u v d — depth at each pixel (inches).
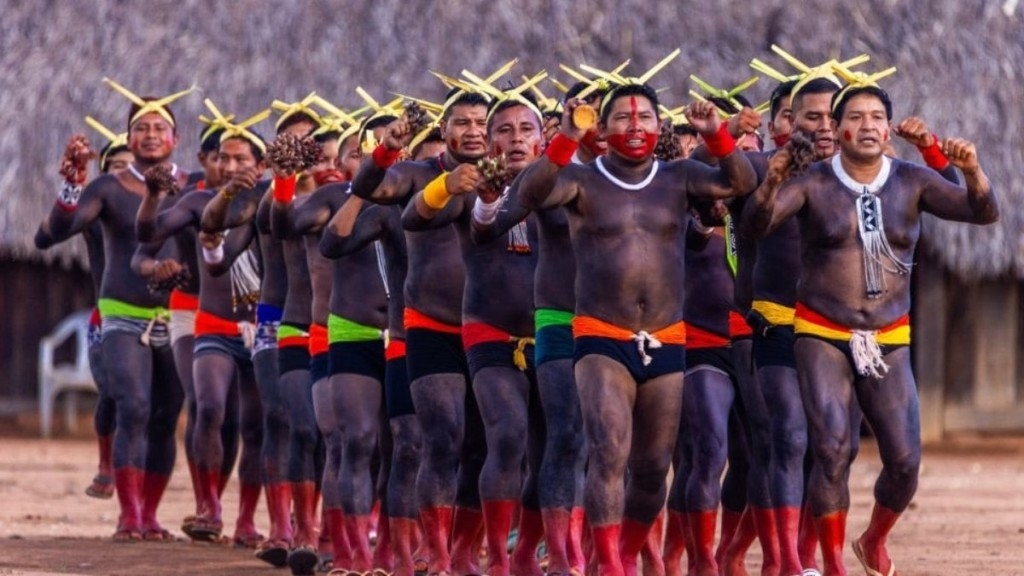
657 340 949.2
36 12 2635.3
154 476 1460.4
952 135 2394.2
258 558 1295.5
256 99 2487.7
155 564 1267.2
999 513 1715.1
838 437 969.5
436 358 1045.8
